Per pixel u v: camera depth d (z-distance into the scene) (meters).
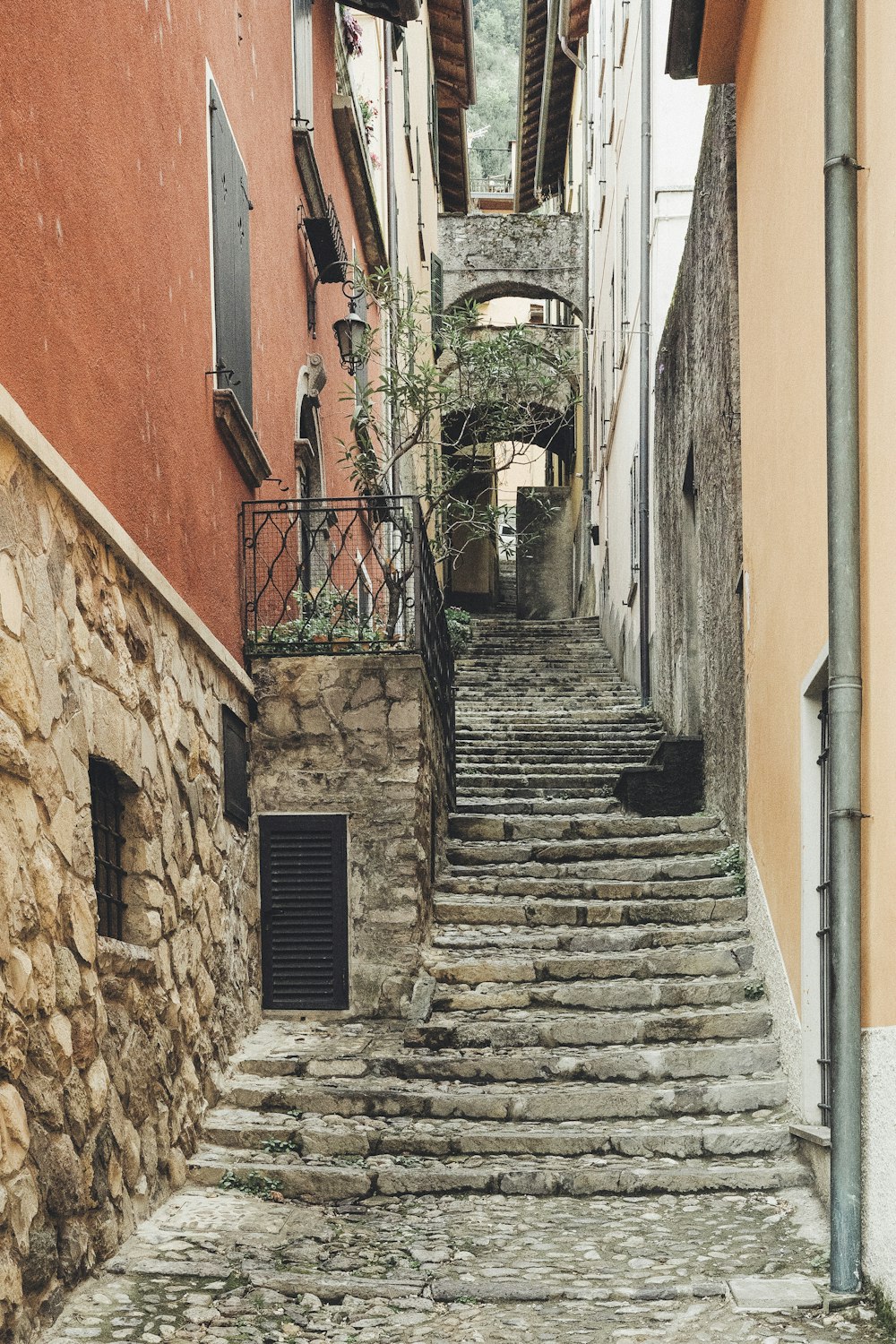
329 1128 5.40
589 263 20.66
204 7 6.30
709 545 8.82
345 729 6.85
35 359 3.85
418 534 7.08
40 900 3.64
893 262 3.94
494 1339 3.78
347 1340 3.76
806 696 5.32
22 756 3.54
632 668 14.05
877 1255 3.93
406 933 6.74
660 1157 5.29
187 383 5.75
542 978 6.79
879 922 4.03
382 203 14.45
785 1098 5.64
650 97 12.21
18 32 3.75
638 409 13.27
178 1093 5.05
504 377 12.54
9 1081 3.39
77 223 4.26
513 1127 5.48
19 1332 3.34
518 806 9.24
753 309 6.59
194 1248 4.33
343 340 10.75
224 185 6.48
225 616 6.45
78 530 4.13
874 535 4.15
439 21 20.98
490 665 15.58
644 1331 3.82
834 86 4.38
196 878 5.53
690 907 7.39
